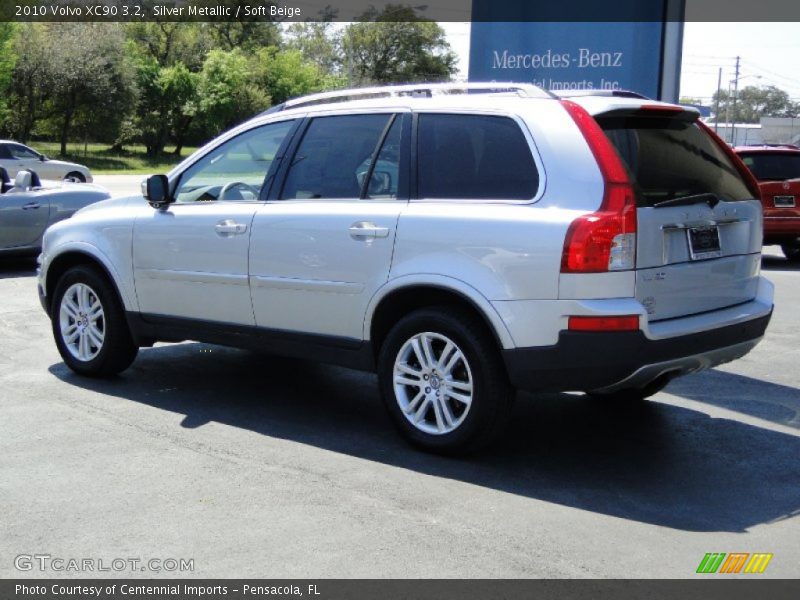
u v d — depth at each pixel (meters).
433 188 5.00
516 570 3.67
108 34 52.56
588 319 4.39
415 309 5.14
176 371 6.96
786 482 4.76
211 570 3.66
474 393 4.80
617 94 5.13
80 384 6.51
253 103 64.81
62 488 4.50
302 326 5.48
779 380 6.95
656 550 3.88
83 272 6.54
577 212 4.46
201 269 5.89
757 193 5.40
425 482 4.66
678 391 6.62
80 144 60.41
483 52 8.81
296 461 4.96
